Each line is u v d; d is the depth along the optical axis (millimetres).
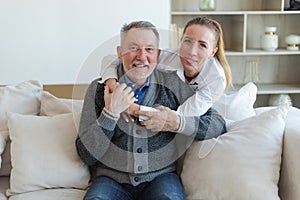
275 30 3748
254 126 1877
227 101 2119
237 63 3971
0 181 2094
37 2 3188
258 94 3945
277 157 1822
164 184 1814
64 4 3219
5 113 2141
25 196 1897
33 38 3242
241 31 3662
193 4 3807
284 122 1891
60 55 3291
